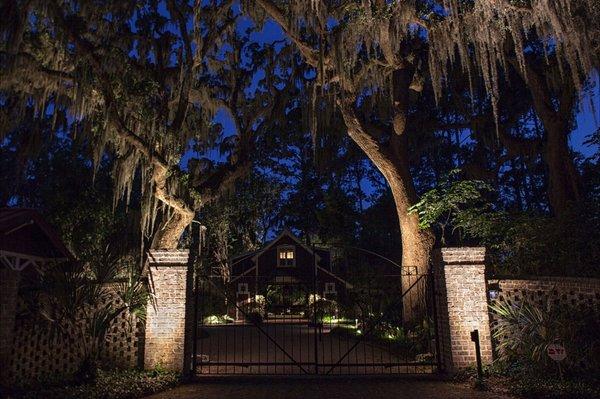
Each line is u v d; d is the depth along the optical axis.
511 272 10.30
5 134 8.59
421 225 12.37
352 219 31.33
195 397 6.48
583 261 9.16
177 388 7.03
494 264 10.62
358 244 30.86
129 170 11.25
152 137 10.24
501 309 7.61
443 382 7.26
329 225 30.88
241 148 16.16
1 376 6.91
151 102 10.91
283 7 13.97
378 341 12.44
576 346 6.57
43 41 8.02
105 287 7.77
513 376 6.88
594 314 6.68
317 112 15.31
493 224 11.27
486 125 19.45
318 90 15.06
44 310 7.14
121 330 7.77
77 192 15.85
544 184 28.53
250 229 30.78
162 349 7.56
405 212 14.42
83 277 7.50
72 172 16.52
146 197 11.57
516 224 10.66
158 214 15.09
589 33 11.38
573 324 6.70
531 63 15.91
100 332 7.14
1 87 7.58
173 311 7.68
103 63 9.11
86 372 6.79
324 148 20.95
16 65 7.51
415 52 15.95
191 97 15.19
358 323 16.61
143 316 7.81
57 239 12.01
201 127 15.95
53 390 6.21
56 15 7.89
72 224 14.41
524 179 29.36
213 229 24.89
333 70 13.97
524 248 10.24
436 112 21.41
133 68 11.23
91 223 14.65
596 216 9.42
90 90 8.91
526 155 18.44
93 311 7.52
